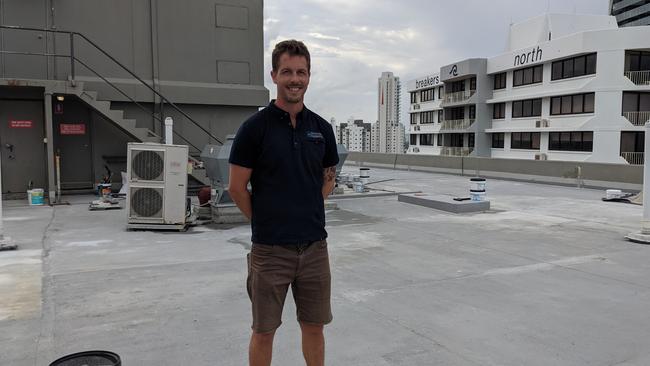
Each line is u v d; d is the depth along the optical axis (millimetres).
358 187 14617
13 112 13125
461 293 5199
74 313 4523
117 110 13312
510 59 46906
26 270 5980
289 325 4254
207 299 4957
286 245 2666
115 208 11188
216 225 9289
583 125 38062
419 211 11273
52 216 10164
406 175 22797
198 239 8008
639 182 15062
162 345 3826
